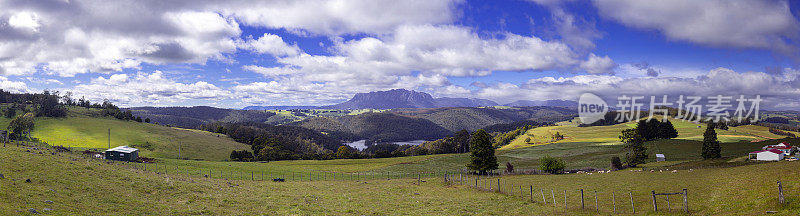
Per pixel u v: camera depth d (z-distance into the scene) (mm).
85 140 141500
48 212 21156
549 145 158250
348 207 35406
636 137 92625
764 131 172250
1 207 19812
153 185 36438
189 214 26859
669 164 81000
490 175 79750
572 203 36188
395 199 41844
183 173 65438
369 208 35219
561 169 80688
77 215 21812
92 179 34312
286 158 158250
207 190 38531
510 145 187000
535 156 129375
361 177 84188
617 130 183750
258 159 148125
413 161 123625
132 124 180500
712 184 39688
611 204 33938
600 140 158125
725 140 131875
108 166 47594
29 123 144125
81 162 45562
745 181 37250
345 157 168500
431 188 53281
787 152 81750
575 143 156125
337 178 79312
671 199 33344
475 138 83188
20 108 186250
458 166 111000
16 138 123562
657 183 45469
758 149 98625
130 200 28906
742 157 81750
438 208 35531
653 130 139625
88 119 177000
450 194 46344
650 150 117625
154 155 131500
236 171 79500
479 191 48562
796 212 21406
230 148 172625
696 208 27734
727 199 29406
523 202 37688
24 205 21375
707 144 93188
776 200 24906
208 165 87438
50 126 156000
